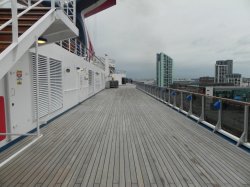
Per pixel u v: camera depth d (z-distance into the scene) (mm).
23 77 6609
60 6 5496
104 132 6848
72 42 15000
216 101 6949
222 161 4477
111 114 10250
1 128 5414
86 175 3855
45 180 3676
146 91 25375
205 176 3814
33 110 7273
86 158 4648
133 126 7691
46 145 5543
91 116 9727
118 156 4762
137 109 11914
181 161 4480
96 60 26953
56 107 9719
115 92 26922
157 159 4594
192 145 5520
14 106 6020
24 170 4070
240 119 5551
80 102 14938
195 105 9023
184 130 7102
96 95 22062
